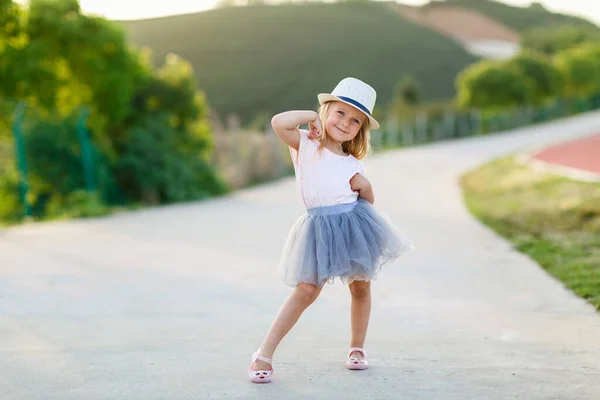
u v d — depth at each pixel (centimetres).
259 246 984
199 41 7069
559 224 1048
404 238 446
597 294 620
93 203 1457
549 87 6112
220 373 432
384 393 392
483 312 580
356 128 432
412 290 672
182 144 1920
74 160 1531
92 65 1658
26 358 468
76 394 396
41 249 971
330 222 426
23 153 1444
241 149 2380
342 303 625
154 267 823
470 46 11844
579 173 1866
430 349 479
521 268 764
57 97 1667
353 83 432
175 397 389
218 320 571
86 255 916
